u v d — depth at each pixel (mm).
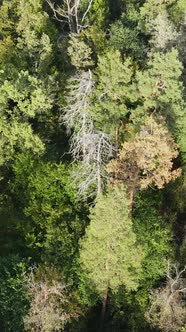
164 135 33656
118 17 58906
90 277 34281
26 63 46812
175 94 36219
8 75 42406
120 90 37500
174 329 34750
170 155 33156
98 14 53062
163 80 36188
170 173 35188
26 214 38812
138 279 36031
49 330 33062
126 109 38188
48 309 32938
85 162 37312
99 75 39625
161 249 37125
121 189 30516
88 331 37781
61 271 35812
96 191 38094
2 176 42000
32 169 39781
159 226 37938
